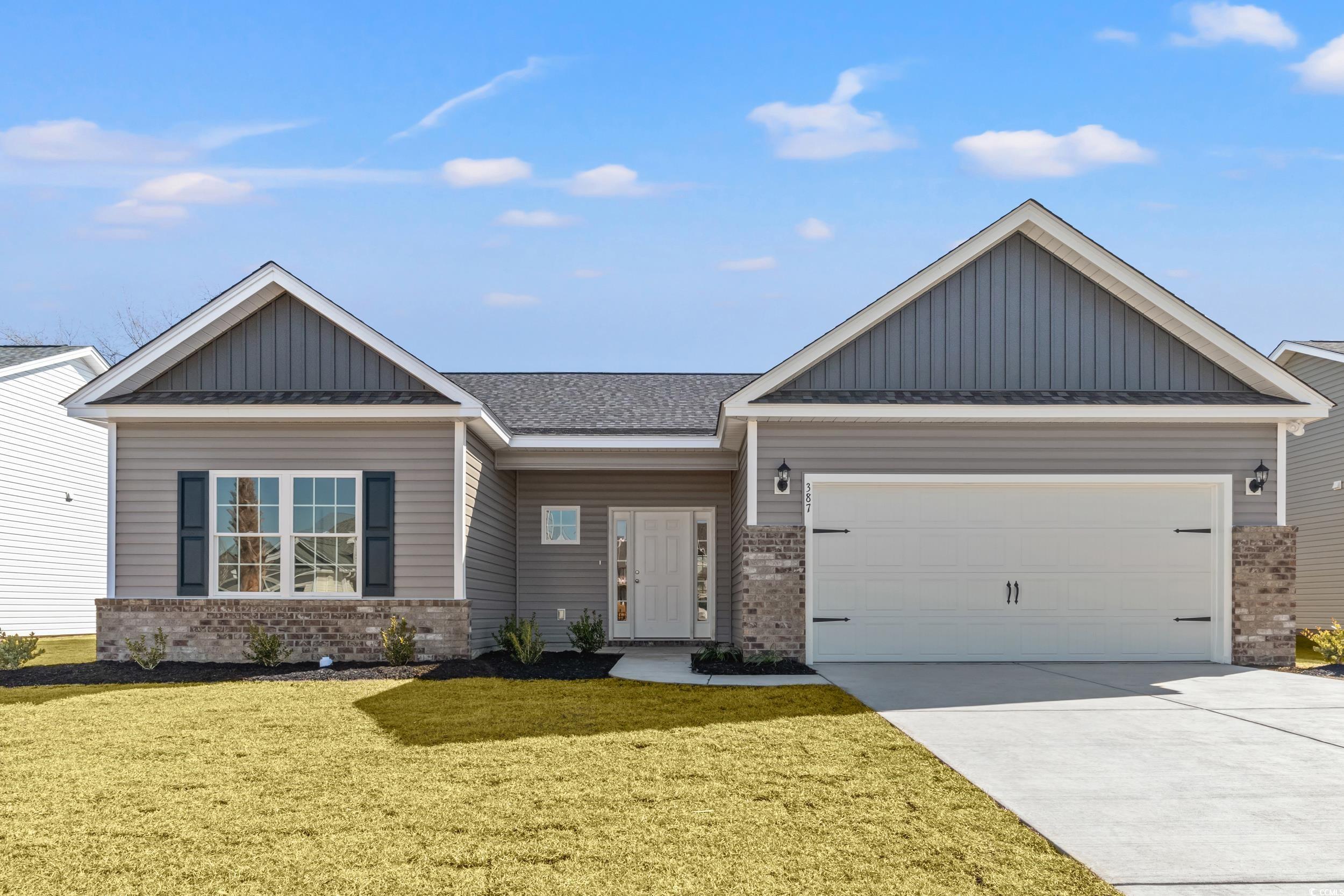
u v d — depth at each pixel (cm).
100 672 1243
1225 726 855
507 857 522
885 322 1370
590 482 1759
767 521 1320
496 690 1091
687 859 517
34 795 650
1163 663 1316
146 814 605
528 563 1747
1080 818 586
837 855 522
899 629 1326
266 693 1077
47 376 2138
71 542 2217
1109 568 1337
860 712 924
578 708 967
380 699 1028
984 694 1030
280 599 1334
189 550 1341
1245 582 1321
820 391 1355
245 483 1355
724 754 755
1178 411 1297
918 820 582
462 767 718
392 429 1355
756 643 1305
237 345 1408
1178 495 1345
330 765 726
